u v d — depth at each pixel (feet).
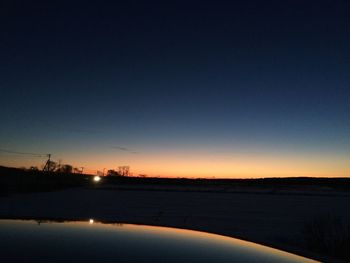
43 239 15.43
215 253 14.61
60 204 78.74
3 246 13.96
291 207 87.92
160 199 109.09
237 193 177.17
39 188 137.28
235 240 18.07
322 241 28.07
